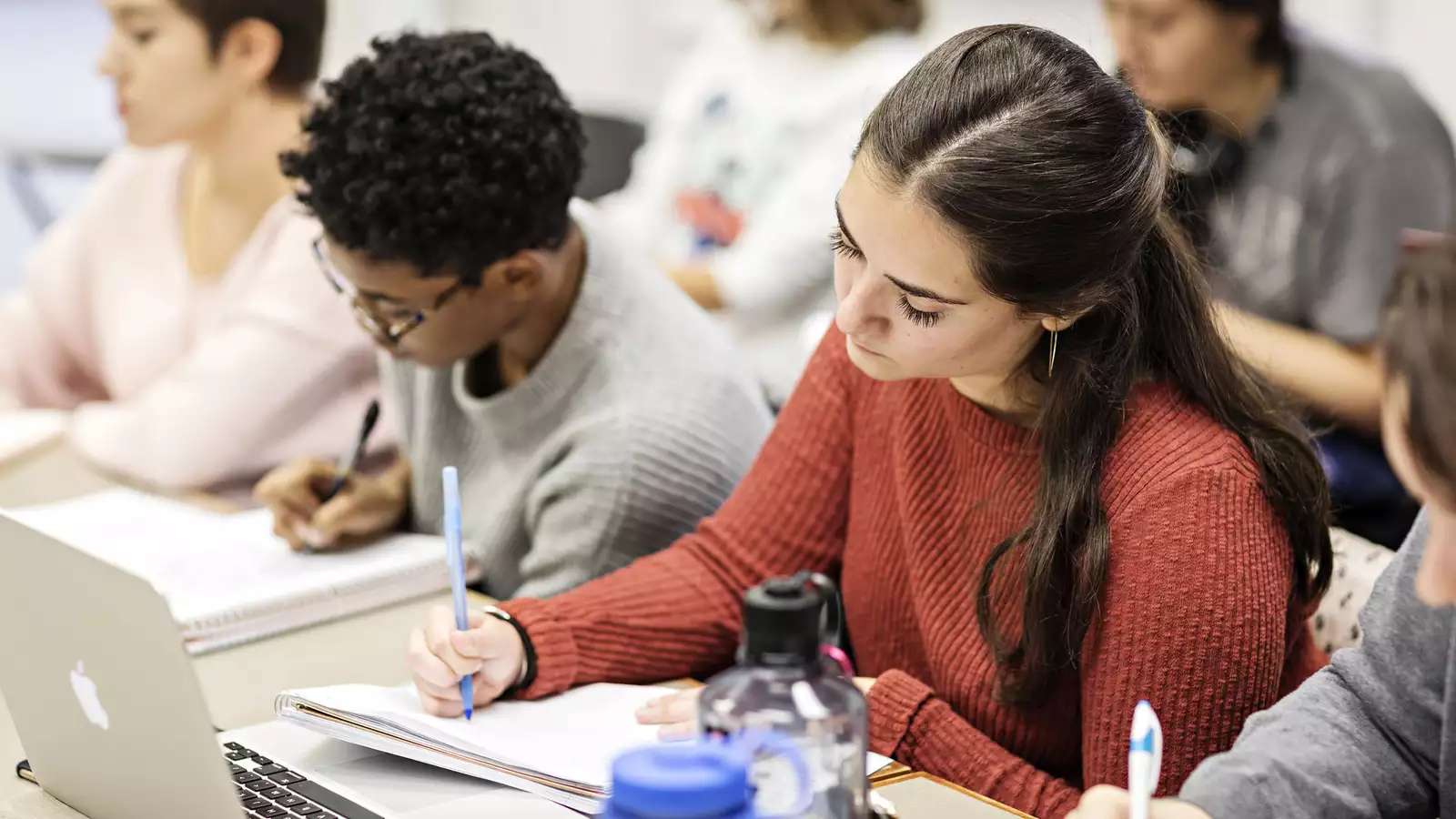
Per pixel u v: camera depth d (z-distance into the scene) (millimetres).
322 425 2178
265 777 1134
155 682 958
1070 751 1276
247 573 1615
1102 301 1135
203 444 2139
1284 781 973
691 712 1205
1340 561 1357
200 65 2184
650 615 1404
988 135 1058
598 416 1615
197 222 2375
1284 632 1168
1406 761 1019
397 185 1441
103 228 2461
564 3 4152
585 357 1630
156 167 2420
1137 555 1161
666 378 1633
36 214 4684
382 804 1084
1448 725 983
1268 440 1204
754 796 822
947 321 1107
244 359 2137
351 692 1230
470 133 1458
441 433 1774
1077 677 1242
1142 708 877
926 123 1069
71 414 2566
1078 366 1183
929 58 1117
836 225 1163
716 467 1627
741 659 876
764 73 2830
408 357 1607
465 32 1572
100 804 1098
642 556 1609
